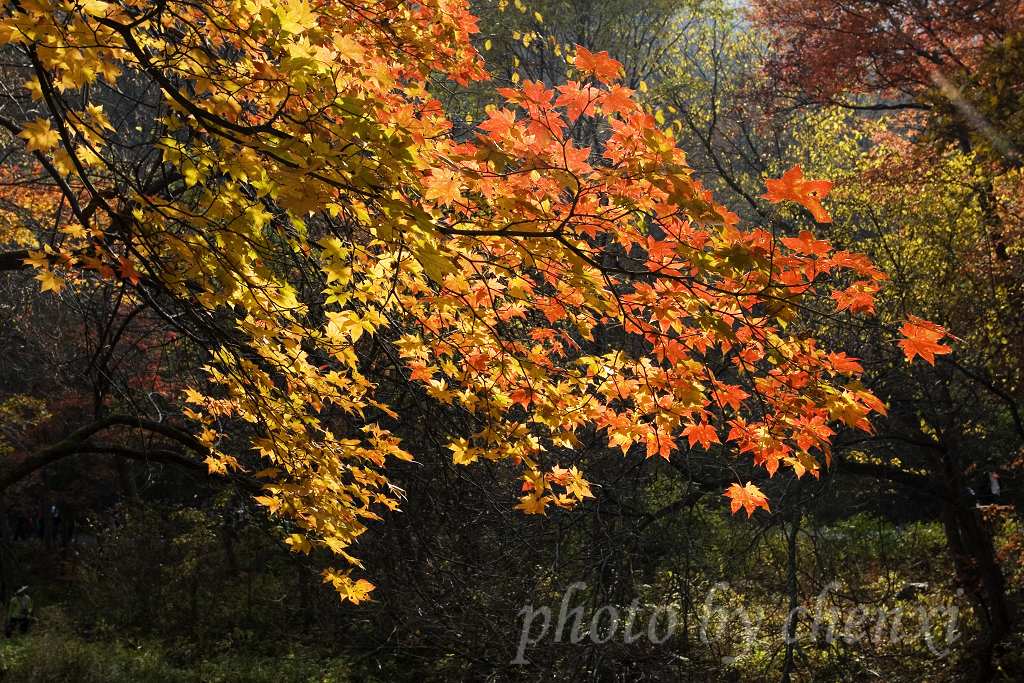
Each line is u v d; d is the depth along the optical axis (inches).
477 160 117.3
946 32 621.3
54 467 804.6
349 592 200.4
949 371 449.7
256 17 128.1
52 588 853.8
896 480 472.7
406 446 313.4
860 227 508.1
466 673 393.1
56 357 417.4
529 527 372.2
